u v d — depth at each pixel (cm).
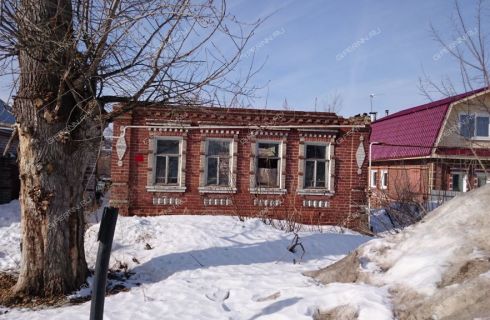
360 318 432
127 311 575
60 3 634
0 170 1681
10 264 862
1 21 570
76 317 559
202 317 536
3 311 614
